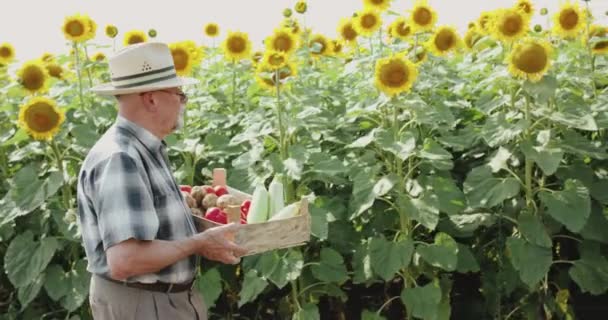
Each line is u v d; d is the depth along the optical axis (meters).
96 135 5.34
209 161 5.96
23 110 4.89
